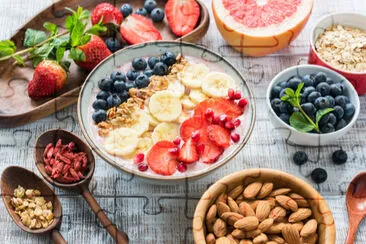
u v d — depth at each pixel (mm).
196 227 608
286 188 646
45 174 673
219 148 674
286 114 701
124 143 673
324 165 715
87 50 736
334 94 707
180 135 684
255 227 619
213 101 698
